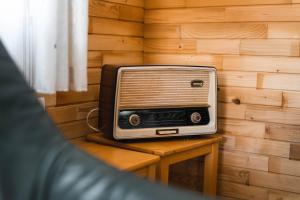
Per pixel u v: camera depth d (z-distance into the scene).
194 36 2.00
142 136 1.64
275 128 1.82
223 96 1.93
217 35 1.93
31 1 1.40
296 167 1.78
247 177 1.89
